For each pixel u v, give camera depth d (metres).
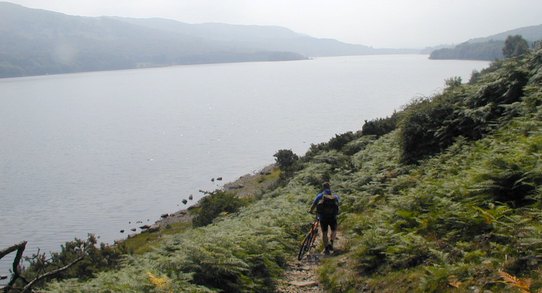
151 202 49.91
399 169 16.17
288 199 18.75
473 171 10.11
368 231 10.34
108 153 84.12
